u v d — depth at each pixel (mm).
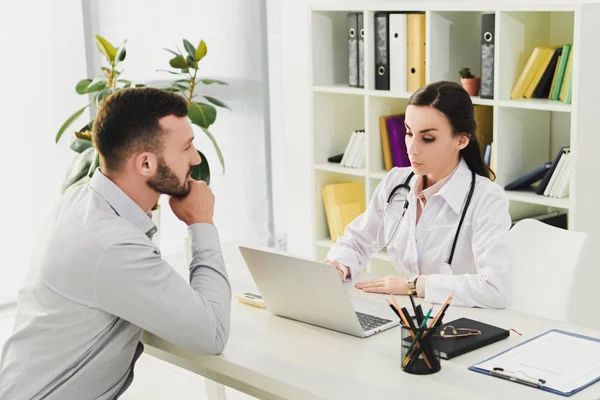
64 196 2131
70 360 1993
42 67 4492
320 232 4379
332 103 4320
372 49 3984
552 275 2611
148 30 4855
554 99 3463
